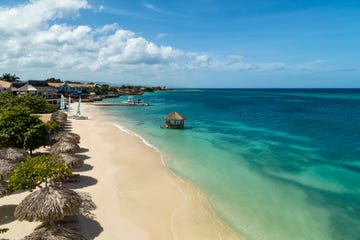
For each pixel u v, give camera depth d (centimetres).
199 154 2300
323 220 1235
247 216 1262
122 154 2231
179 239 1066
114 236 1063
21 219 948
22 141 1664
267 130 3497
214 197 1455
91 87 11319
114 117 4941
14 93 6806
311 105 7906
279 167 1964
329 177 1759
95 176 1689
